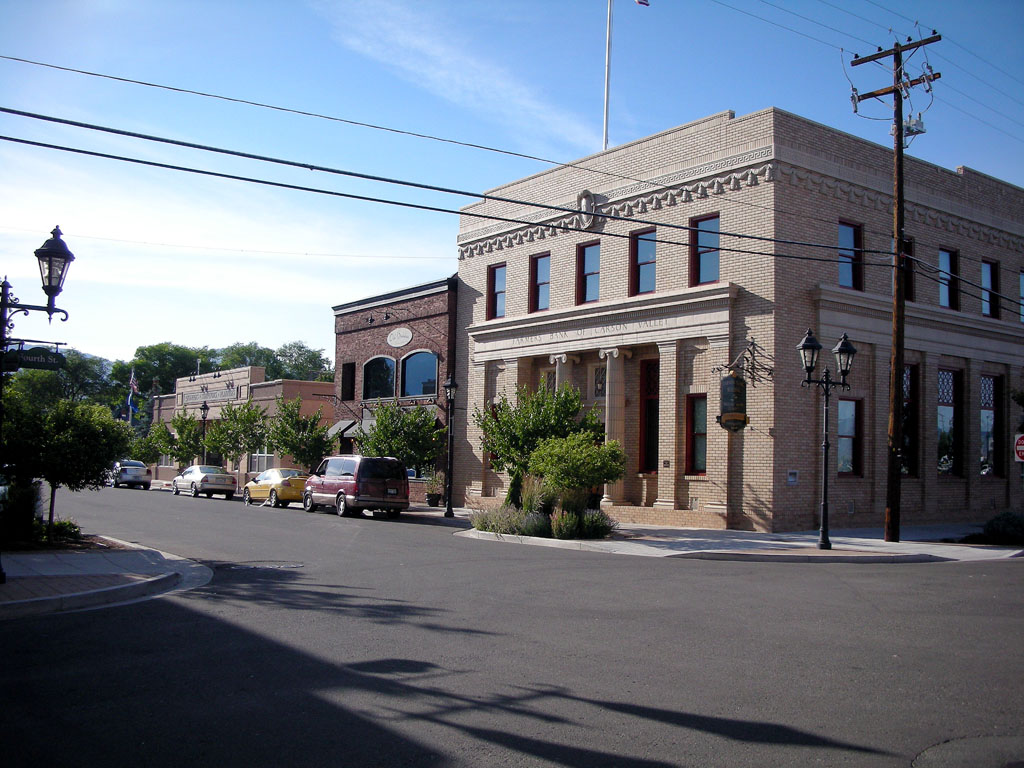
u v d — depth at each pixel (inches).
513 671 282.0
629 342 976.9
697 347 912.3
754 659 299.3
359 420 1465.3
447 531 875.4
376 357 1433.3
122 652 309.7
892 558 641.6
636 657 301.4
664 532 828.6
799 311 858.8
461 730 223.0
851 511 892.6
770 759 202.4
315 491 1136.8
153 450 2262.6
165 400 2519.7
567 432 900.0
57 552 588.4
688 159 936.9
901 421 765.9
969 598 434.9
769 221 846.5
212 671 282.4
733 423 825.5
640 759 202.2
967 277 1060.5
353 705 244.4
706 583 486.0
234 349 4033.0
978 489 1048.8
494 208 1199.6
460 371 1246.3
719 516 858.1
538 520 786.2
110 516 968.3
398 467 1073.5
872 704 246.1
